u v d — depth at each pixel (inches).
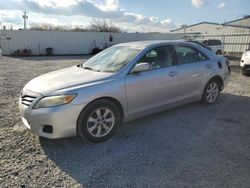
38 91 131.0
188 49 191.5
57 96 125.8
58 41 974.4
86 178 106.7
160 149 132.6
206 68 198.4
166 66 171.3
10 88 276.1
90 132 136.9
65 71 166.2
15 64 559.8
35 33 917.8
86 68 170.1
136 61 155.7
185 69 181.0
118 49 179.3
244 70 378.3
